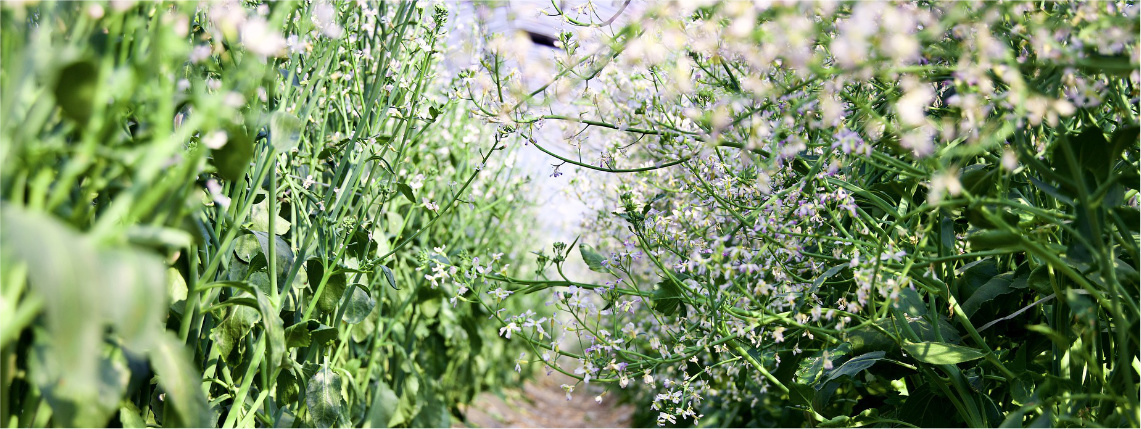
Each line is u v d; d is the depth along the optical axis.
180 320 1.41
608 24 1.43
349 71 2.06
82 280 0.73
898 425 1.77
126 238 0.84
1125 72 1.14
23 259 0.72
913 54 1.16
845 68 1.12
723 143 1.58
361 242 2.00
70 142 1.03
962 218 1.74
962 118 1.30
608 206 2.46
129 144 0.99
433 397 3.20
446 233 2.92
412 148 2.33
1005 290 1.67
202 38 1.36
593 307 1.85
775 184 1.79
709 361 2.36
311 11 1.53
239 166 1.09
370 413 2.39
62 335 0.71
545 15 1.52
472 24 1.97
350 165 1.96
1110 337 1.49
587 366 1.75
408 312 2.92
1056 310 1.45
